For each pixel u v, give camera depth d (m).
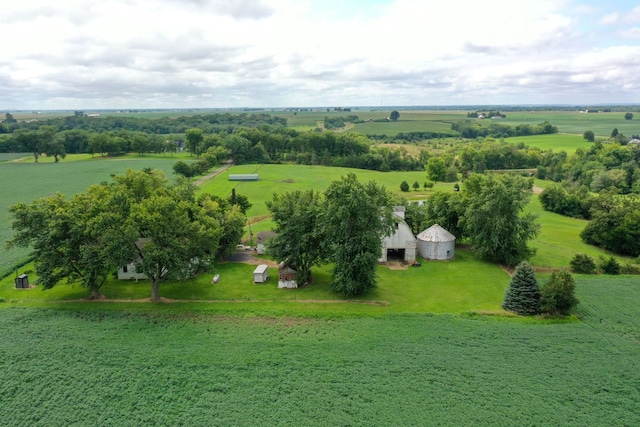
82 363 40.97
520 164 198.25
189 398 36.44
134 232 51.75
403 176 176.50
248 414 34.56
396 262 72.50
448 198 81.94
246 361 41.50
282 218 61.59
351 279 56.09
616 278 64.56
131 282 62.19
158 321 49.59
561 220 107.69
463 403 35.81
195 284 61.66
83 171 168.50
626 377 39.38
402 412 34.75
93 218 52.50
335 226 57.38
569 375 39.56
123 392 37.06
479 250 71.94
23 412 34.66
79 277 55.72
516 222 68.81
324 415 34.44
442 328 48.31
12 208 53.19
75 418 34.03
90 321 49.34
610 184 135.25
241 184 143.25
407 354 42.88
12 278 63.22
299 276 61.22
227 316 51.16
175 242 52.88
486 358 42.22
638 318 51.12
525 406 35.47
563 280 51.38
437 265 71.31
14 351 42.69
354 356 42.47
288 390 37.38
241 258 74.44
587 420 33.97
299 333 47.09
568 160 177.88
